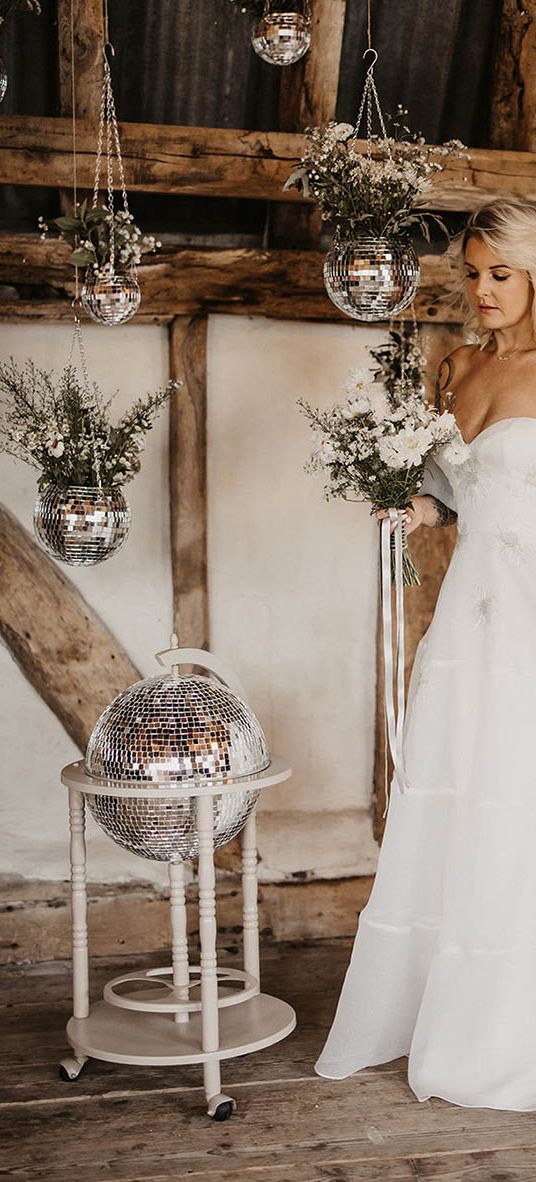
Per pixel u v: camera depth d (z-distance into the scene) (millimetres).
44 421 3096
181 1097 2852
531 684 2777
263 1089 2883
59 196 3699
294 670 3867
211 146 3555
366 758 3928
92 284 2979
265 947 3828
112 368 3691
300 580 3857
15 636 3672
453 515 3135
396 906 2904
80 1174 2512
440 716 2887
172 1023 2992
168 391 3291
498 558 2832
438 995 2781
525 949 2754
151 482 3746
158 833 2744
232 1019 3000
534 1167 2527
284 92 3621
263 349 3787
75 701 3715
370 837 3932
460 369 3117
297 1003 3373
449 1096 2773
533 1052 2768
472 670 2828
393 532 3010
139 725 2754
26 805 3691
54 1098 2846
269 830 3855
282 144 3594
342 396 3834
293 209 3740
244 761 2799
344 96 3818
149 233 3914
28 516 3668
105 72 3336
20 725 3684
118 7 3453
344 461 2861
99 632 3734
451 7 3598
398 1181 2475
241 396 3779
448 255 3102
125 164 3512
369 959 2922
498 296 2889
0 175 3455
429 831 2898
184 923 3047
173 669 2916
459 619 2867
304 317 3770
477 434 2949
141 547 3752
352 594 3895
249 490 3807
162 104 3703
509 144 3834
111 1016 3045
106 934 3727
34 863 3695
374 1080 2924
